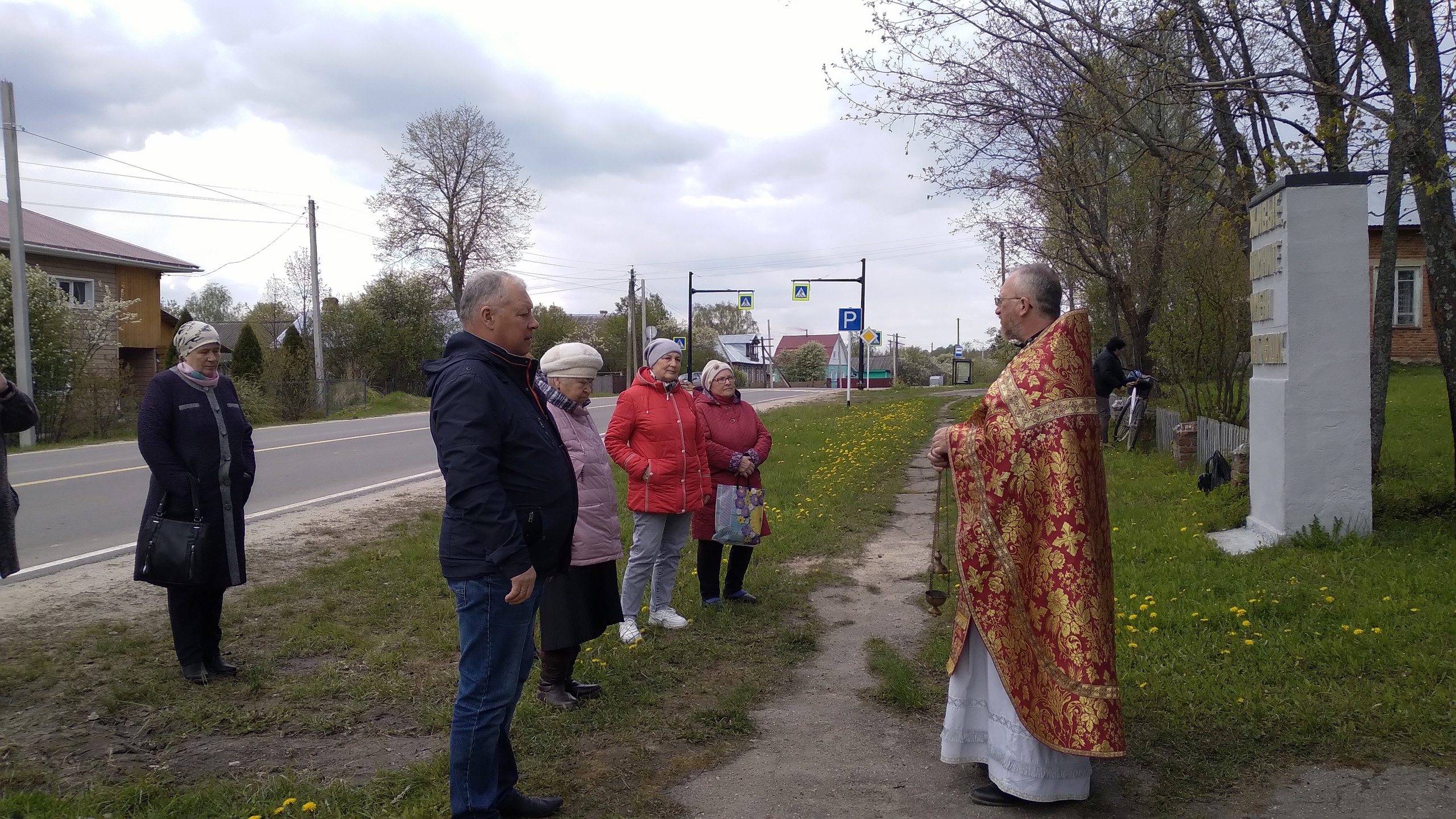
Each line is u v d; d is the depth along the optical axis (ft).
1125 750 10.35
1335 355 21.22
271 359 102.47
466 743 10.13
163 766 12.16
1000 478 10.91
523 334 10.62
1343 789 11.04
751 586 21.54
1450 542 20.18
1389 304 24.99
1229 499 27.61
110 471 44.14
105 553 24.97
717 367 20.03
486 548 9.73
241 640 17.22
